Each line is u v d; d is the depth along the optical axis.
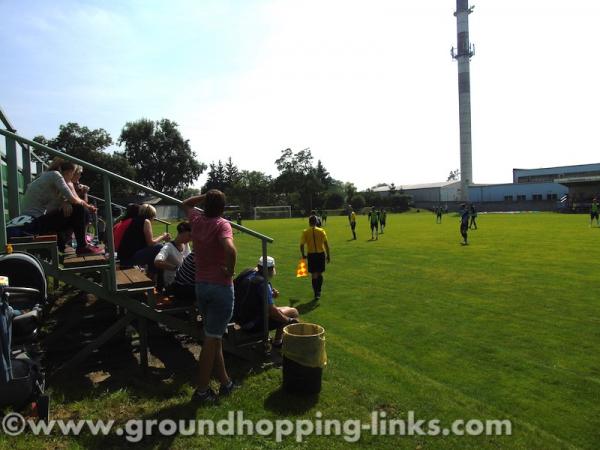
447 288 10.21
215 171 99.75
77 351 5.52
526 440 3.79
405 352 6.08
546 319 7.55
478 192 86.44
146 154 80.25
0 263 3.95
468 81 85.81
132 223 6.38
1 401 3.44
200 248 4.18
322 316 8.00
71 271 4.52
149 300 4.91
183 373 4.93
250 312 5.40
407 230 30.05
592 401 4.62
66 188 5.19
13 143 6.15
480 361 5.73
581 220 38.09
